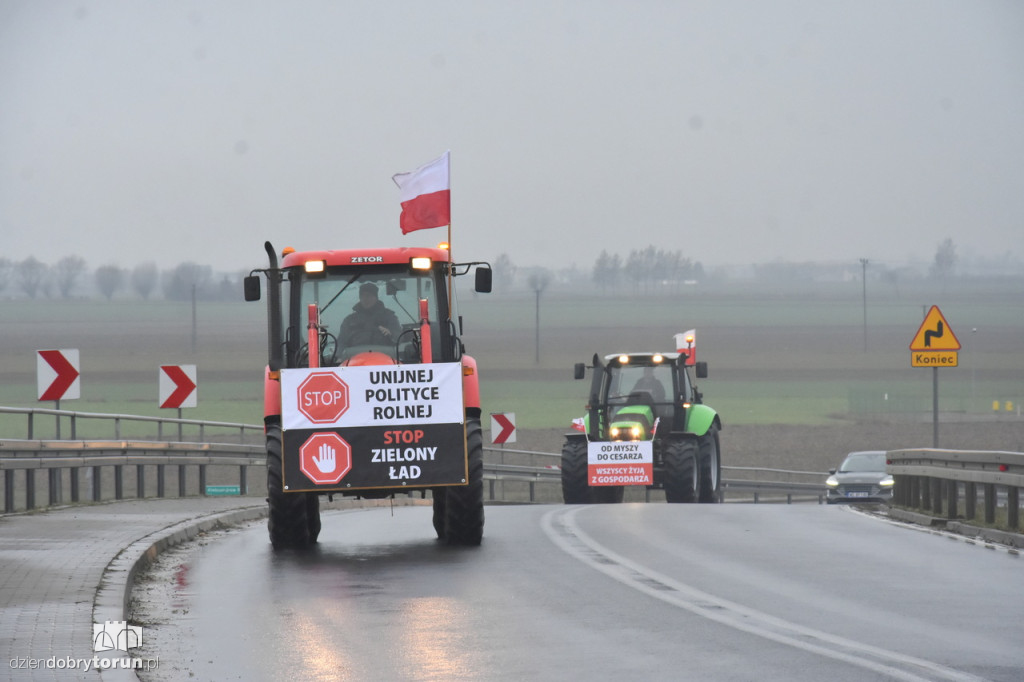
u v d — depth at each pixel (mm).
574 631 30875
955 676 25391
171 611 34562
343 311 51375
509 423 125438
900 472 68000
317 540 54469
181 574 42344
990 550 48312
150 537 48062
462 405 49000
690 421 96812
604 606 34594
